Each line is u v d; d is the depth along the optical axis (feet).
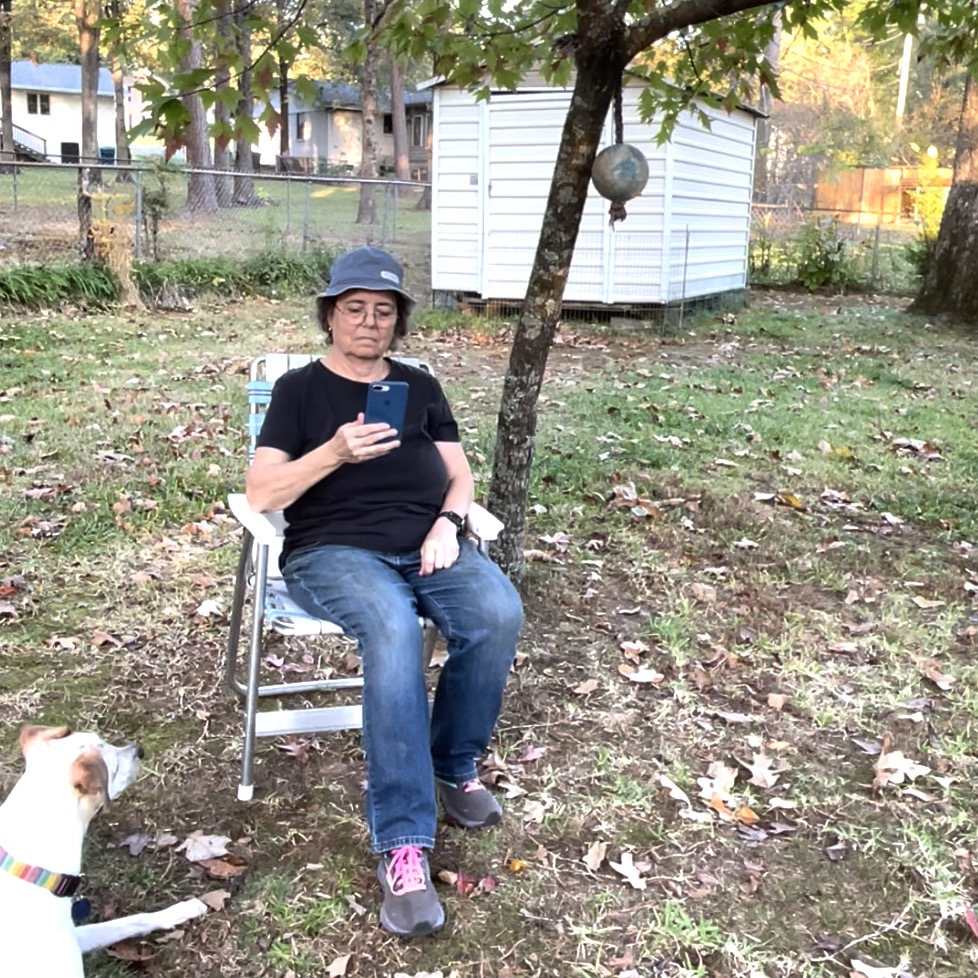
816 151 115.14
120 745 10.07
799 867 8.68
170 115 11.25
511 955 7.59
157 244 43.24
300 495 8.69
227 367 28.17
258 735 9.20
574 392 26.48
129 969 7.30
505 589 8.80
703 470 19.85
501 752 10.22
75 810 6.74
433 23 14.06
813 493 18.75
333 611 8.48
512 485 13.17
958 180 42.16
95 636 12.14
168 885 8.17
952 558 15.84
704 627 13.17
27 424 20.85
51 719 10.48
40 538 14.94
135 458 18.81
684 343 36.45
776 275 58.03
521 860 8.63
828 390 28.07
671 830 9.11
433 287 41.27
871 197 95.40
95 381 25.66
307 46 12.28
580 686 11.45
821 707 11.29
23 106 170.91
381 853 7.95
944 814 9.45
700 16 10.91
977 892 8.43
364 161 84.64
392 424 8.60
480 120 38.68
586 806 9.39
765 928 7.95
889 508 18.08
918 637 12.98
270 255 44.68
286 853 8.63
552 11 14.26
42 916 6.36
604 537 16.06
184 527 15.65
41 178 84.33
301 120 186.91
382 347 9.34
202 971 7.33
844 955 7.70
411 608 8.42
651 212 38.17
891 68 138.82
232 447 19.95
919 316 43.37
